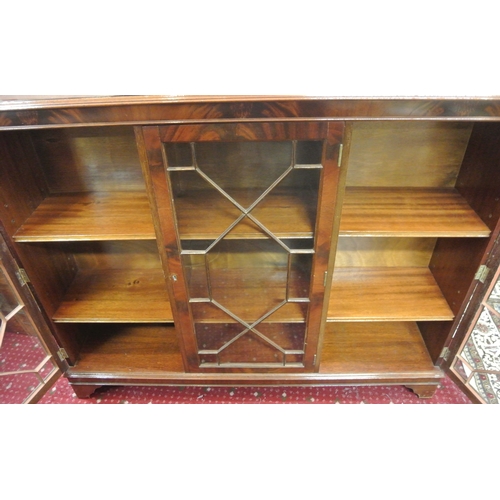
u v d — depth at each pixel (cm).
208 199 95
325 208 81
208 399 129
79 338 127
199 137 72
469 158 98
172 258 90
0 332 98
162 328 136
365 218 94
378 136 99
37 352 116
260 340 121
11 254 91
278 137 72
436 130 98
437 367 119
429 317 107
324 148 73
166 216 83
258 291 111
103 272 128
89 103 67
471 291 98
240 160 92
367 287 119
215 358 117
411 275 123
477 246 93
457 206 98
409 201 101
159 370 121
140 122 70
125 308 113
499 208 84
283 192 95
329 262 91
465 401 125
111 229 92
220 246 113
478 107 69
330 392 129
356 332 133
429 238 119
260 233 88
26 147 97
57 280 113
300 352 113
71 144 100
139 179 106
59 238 90
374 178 107
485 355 112
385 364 121
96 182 107
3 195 86
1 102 69
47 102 68
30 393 115
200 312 108
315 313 101
